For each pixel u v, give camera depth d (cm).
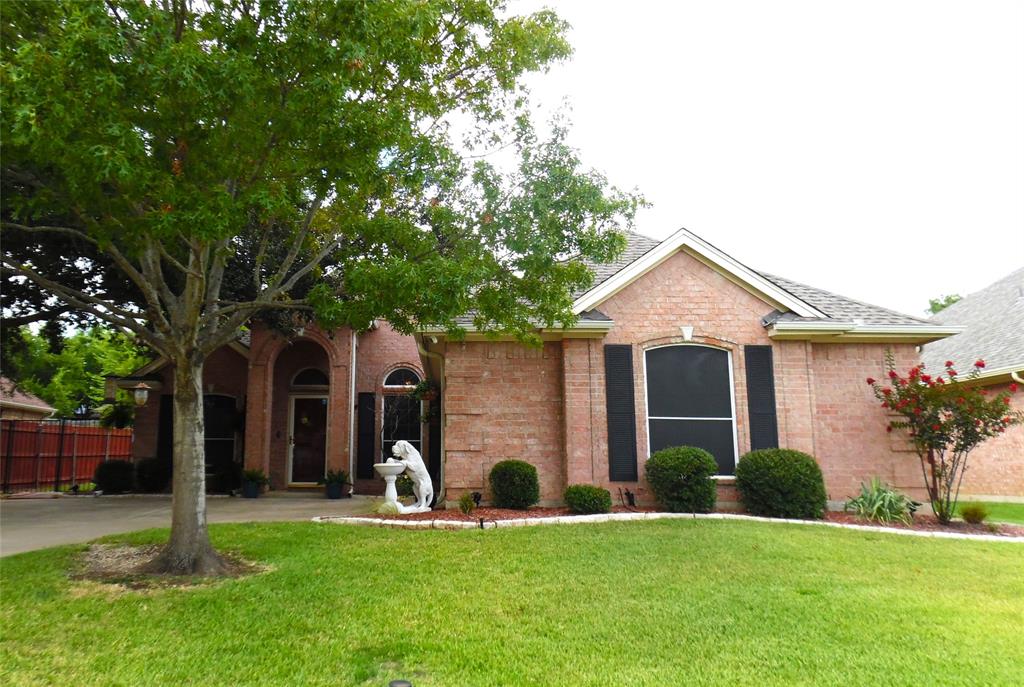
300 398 1931
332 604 606
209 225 573
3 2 573
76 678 438
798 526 1030
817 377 1292
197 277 720
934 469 1180
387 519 1055
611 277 1248
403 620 565
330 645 505
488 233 871
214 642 507
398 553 816
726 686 438
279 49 617
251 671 454
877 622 574
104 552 830
